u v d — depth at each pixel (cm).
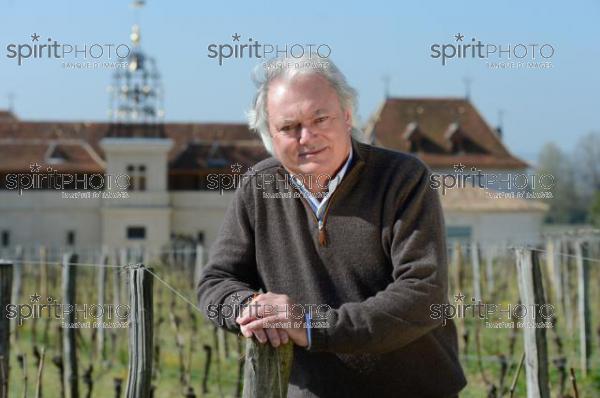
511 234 5716
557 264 1727
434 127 7106
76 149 6034
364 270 440
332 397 448
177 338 1316
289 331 419
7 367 638
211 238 5991
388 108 7194
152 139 5797
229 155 6147
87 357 1356
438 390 445
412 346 442
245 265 471
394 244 431
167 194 5812
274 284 458
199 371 1297
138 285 548
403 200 433
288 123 432
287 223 456
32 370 1196
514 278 2203
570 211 8375
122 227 5772
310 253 448
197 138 6888
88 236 5800
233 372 1300
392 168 439
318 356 451
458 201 5719
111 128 5941
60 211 5784
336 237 442
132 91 5906
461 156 6981
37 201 5762
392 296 418
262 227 462
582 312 1269
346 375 446
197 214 5984
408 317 416
